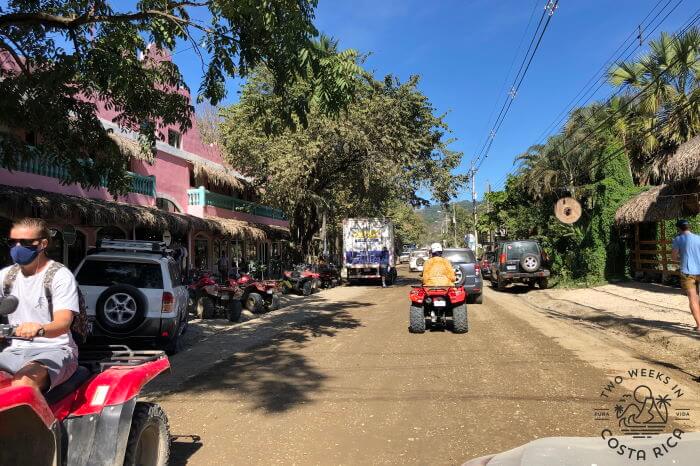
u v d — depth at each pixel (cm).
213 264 2520
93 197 1538
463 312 1069
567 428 495
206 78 881
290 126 923
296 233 3259
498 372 724
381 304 1775
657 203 1681
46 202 1115
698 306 816
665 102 1770
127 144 1630
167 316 872
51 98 884
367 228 2839
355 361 831
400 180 2686
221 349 982
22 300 348
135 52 947
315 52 763
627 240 2038
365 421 541
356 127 2372
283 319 1409
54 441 310
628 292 1655
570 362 770
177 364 852
